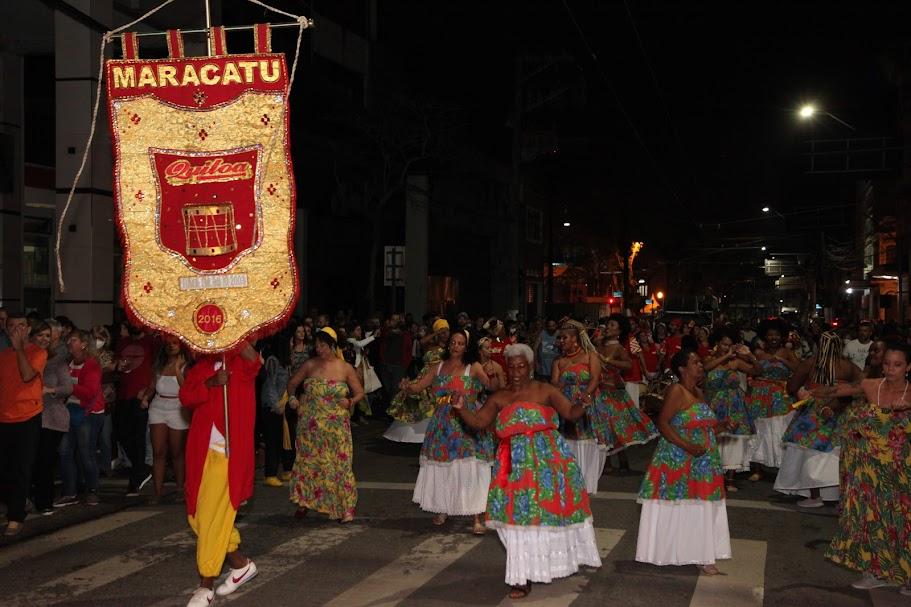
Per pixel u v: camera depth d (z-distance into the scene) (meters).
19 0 16.98
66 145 16.77
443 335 12.51
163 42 18.58
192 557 8.10
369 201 28.91
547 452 6.95
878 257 41.81
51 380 9.73
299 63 28.77
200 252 6.51
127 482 11.84
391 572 7.62
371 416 19.64
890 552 7.00
